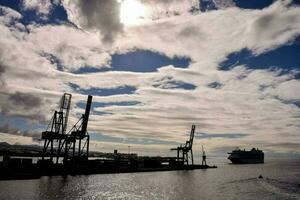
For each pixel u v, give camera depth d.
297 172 181.38
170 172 151.75
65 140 122.75
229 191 78.88
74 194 63.84
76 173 115.25
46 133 118.19
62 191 67.31
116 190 72.81
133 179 104.19
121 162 148.50
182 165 193.12
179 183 95.69
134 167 154.88
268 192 79.12
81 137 124.19
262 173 166.88
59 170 110.62
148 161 170.88
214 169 199.75
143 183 91.62
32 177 92.62
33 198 56.78
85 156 126.44
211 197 66.62
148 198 62.28
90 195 63.56
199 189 80.75
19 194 60.56
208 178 120.44
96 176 110.88
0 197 56.69
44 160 109.75
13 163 100.62
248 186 92.81
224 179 117.56
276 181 114.88
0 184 75.94
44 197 58.34
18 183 79.06
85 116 124.56
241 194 73.62
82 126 123.81
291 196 72.88
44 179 91.88
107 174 123.19
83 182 87.94
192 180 108.81
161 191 73.88
